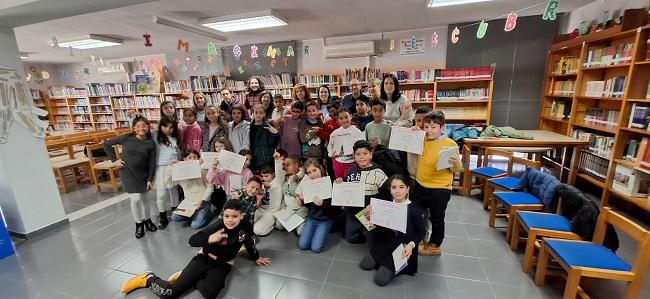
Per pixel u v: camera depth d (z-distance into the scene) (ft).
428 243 7.44
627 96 9.18
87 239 8.69
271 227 8.71
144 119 8.63
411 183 7.46
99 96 25.58
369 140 8.52
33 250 8.11
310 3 11.60
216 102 21.71
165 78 23.79
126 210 10.93
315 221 8.05
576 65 12.62
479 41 16.51
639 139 9.33
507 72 16.42
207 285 5.96
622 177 9.36
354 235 7.95
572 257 5.17
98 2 7.28
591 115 11.55
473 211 9.99
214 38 17.70
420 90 17.25
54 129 27.07
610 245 5.79
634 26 9.12
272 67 21.03
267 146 9.71
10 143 8.48
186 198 9.62
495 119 17.07
